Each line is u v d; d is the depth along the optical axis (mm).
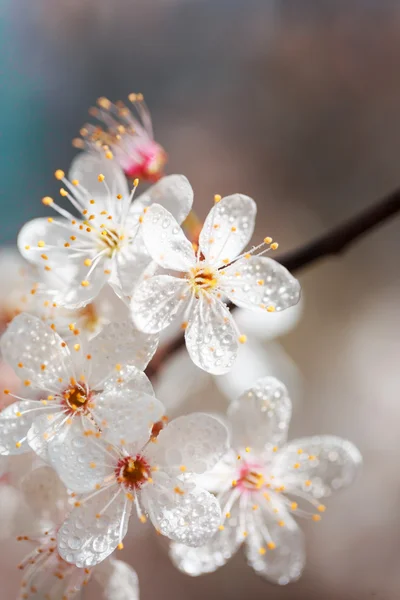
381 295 421
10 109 475
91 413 194
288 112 506
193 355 195
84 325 204
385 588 350
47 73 497
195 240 213
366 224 211
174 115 511
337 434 376
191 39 527
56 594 203
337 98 505
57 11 508
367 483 371
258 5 532
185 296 197
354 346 402
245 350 248
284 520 210
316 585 353
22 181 451
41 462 201
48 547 203
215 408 256
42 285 207
